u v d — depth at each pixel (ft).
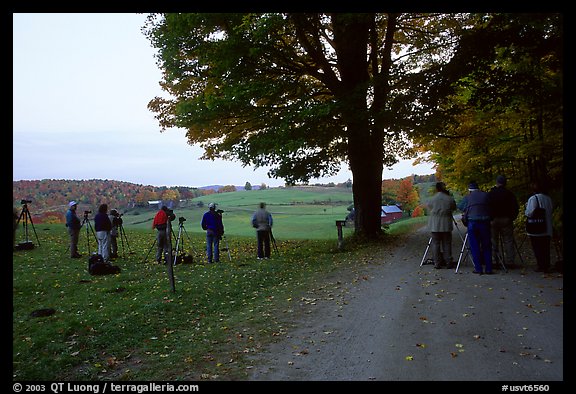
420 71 47.73
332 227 134.72
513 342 18.01
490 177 62.49
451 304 24.50
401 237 62.54
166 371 17.07
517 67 42.32
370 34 55.83
